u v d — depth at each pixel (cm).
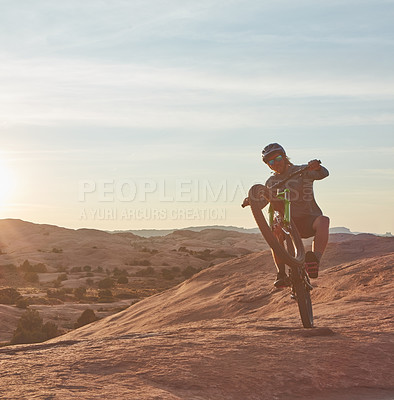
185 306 1727
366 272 1298
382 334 574
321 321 690
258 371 450
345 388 445
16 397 356
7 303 9994
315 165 580
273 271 1819
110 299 11931
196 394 401
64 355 480
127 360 461
